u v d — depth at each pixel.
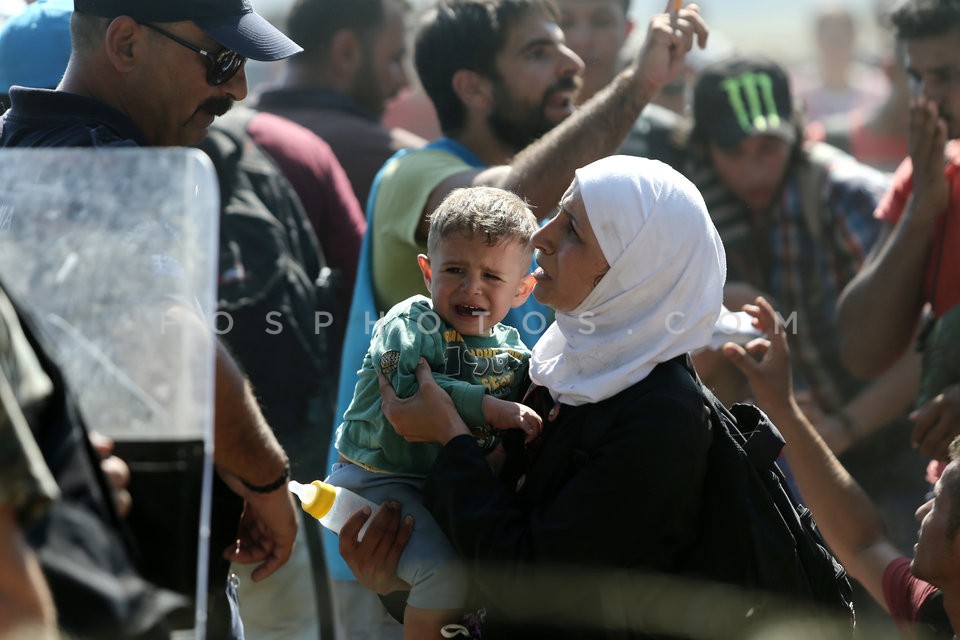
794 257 13.79
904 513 13.17
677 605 7.02
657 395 6.91
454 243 7.71
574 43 14.63
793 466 9.26
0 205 5.86
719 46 23.58
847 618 7.54
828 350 13.61
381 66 15.18
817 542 7.66
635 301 7.20
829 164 13.84
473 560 7.12
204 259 5.81
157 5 7.75
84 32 7.89
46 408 5.11
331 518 7.95
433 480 7.30
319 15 14.80
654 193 7.18
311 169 12.62
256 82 22.81
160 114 8.00
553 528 6.84
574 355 7.28
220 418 7.13
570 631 7.01
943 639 8.41
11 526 4.69
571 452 7.14
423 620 7.64
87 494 5.05
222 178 11.12
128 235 5.81
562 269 7.31
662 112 14.80
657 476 6.78
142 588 5.10
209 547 7.41
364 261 10.66
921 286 11.53
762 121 13.64
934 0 11.16
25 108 7.73
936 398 10.32
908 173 12.12
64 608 4.87
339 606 10.38
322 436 11.23
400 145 14.47
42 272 5.77
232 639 7.71
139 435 5.64
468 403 7.50
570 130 9.39
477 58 10.96
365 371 8.12
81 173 5.93
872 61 24.83
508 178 9.38
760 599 7.00
